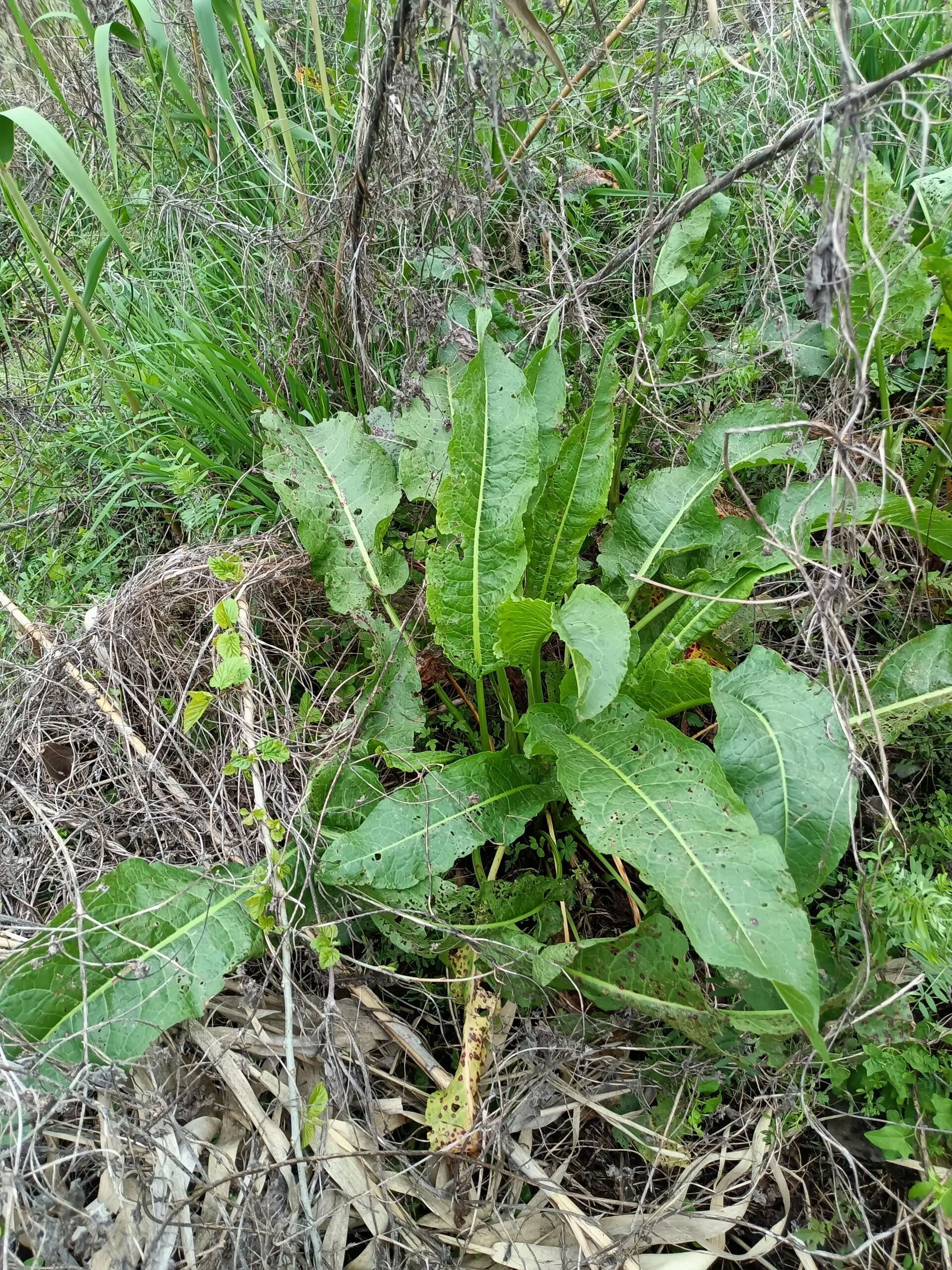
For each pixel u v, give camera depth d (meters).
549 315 0.93
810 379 0.98
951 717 0.79
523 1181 0.67
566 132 1.05
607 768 0.68
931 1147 0.63
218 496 0.99
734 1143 0.68
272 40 1.08
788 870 0.60
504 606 0.69
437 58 0.81
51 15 1.00
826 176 0.67
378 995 0.76
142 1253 0.58
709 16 0.87
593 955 0.69
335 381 1.09
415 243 0.99
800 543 0.74
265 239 1.05
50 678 0.86
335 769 0.75
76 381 1.11
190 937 0.67
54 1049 0.58
